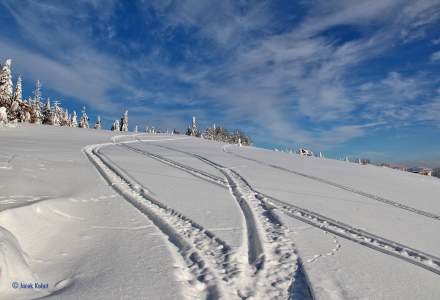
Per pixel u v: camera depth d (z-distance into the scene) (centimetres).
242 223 752
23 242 526
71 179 1045
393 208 1095
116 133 3784
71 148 1939
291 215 870
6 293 379
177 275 479
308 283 489
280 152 3027
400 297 466
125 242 596
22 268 422
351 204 1076
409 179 2050
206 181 1266
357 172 2041
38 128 3475
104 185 1027
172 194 977
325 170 1944
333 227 791
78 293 407
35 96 5447
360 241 702
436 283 523
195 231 686
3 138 2288
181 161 1766
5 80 3603
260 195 1071
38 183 891
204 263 527
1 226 488
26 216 587
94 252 545
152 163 1591
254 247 623
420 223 920
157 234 647
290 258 585
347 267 556
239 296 447
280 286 484
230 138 9100
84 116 7325
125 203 852
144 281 453
